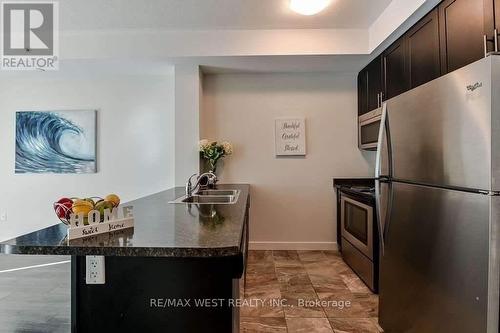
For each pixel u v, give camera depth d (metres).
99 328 1.16
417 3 2.18
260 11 2.70
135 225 1.31
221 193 2.85
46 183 3.98
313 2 2.42
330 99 3.80
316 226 3.82
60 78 3.94
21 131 3.97
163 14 2.74
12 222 4.02
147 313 1.15
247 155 3.82
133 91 3.94
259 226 3.84
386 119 1.86
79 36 3.10
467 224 1.23
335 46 3.08
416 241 1.56
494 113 1.11
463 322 1.25
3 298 2.51
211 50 3.10
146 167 3.95
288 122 3.80
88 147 3.94
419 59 2.35
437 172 1.39
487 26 1.65
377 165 1.93
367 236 2.69
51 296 2.54
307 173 3.82
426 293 1.49
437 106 1.39
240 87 3.81
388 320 1.90
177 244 1.01
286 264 3.30
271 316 2.22
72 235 1.07
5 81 3.97
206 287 1.14
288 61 3.30
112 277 1.16
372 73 3.29
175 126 3.46
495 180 1.12
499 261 1.12
